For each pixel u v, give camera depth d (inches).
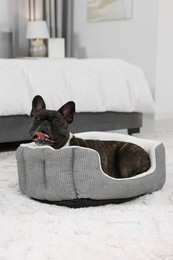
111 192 69.6
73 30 233.0
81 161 68.5
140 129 160.4
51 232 59.9
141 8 187.8
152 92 188.1
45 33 210.4
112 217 65.3
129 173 76.3
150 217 65.6
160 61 185.6
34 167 71.5
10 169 96.7
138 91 136.4
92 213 67.5
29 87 115.9
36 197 72.9
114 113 135.2
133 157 76.3
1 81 111.7
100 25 213.5
